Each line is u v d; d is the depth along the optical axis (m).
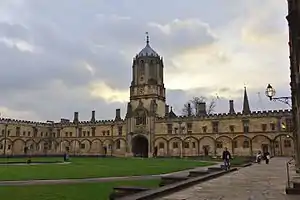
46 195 15.02
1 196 14.69
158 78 94.44
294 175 22.48
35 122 104.69
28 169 32.81
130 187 14.09
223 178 20.70
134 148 90.56
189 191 14.12
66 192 16.02
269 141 74.06
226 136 79.38
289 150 71.50
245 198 11.97
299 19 16.17
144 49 97.69
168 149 85.62
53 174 26.48
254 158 63.06
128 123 91.88
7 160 58.47
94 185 18.89
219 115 81.38
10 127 96.12
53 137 107.94
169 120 86.88
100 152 97.94
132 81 95.31
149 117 88.88
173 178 18.08
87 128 102.00
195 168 34.91
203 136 82.00
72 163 47.38
